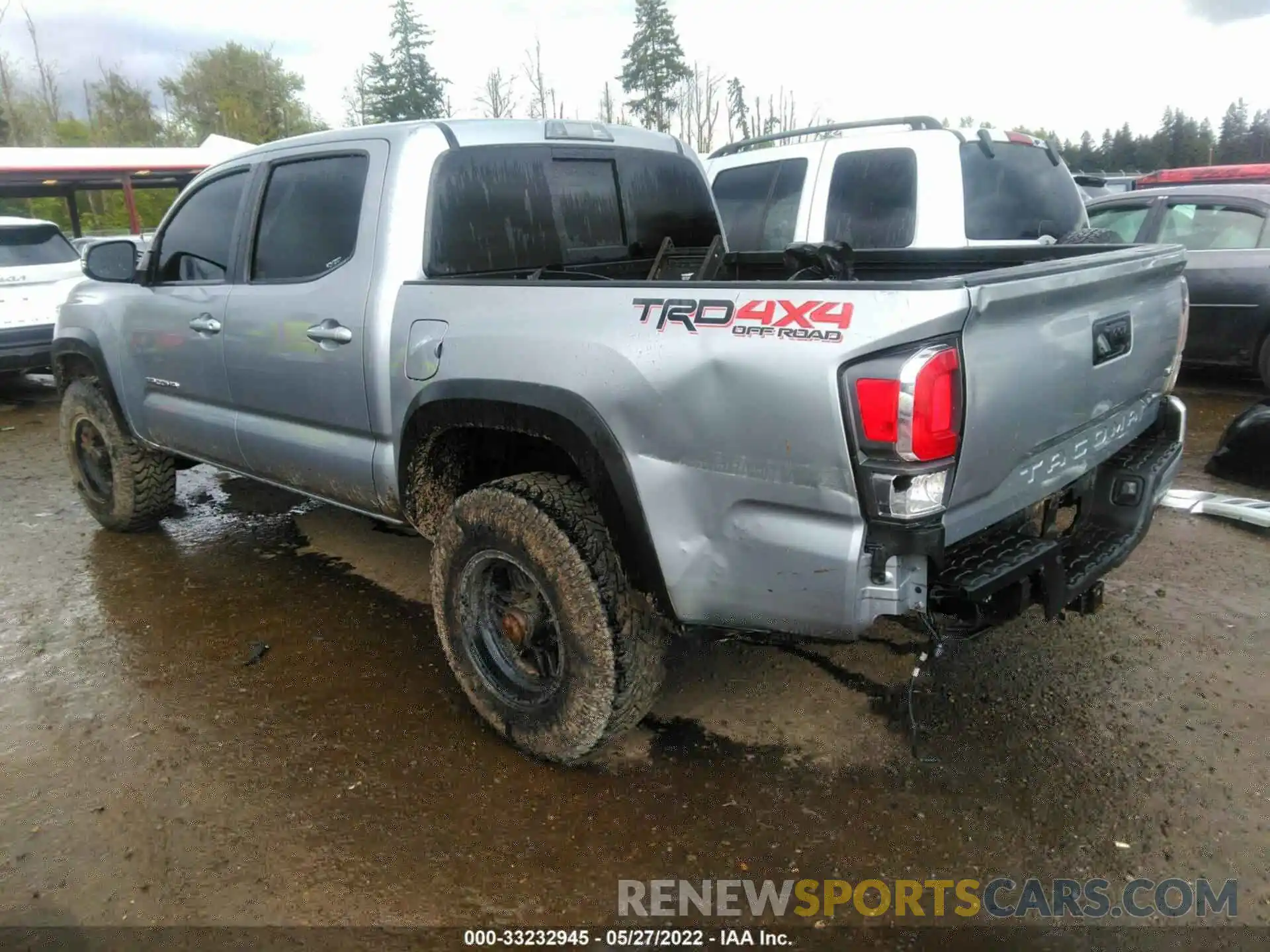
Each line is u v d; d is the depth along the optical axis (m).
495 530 2.80
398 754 3.01
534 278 3.41
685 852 2.54
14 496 5.91
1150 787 2.74
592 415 2.54
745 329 2.26
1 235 8.50
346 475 3.44
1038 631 3.67
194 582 4.43
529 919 2.32
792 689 3.31
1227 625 3.69
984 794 2.73
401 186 3.14
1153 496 3.01
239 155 3.88
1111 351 2.71
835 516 2.21
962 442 2.14
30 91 37.53
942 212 5.29
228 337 3.79
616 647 2.63
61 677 3.54
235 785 2.86
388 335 3.12
